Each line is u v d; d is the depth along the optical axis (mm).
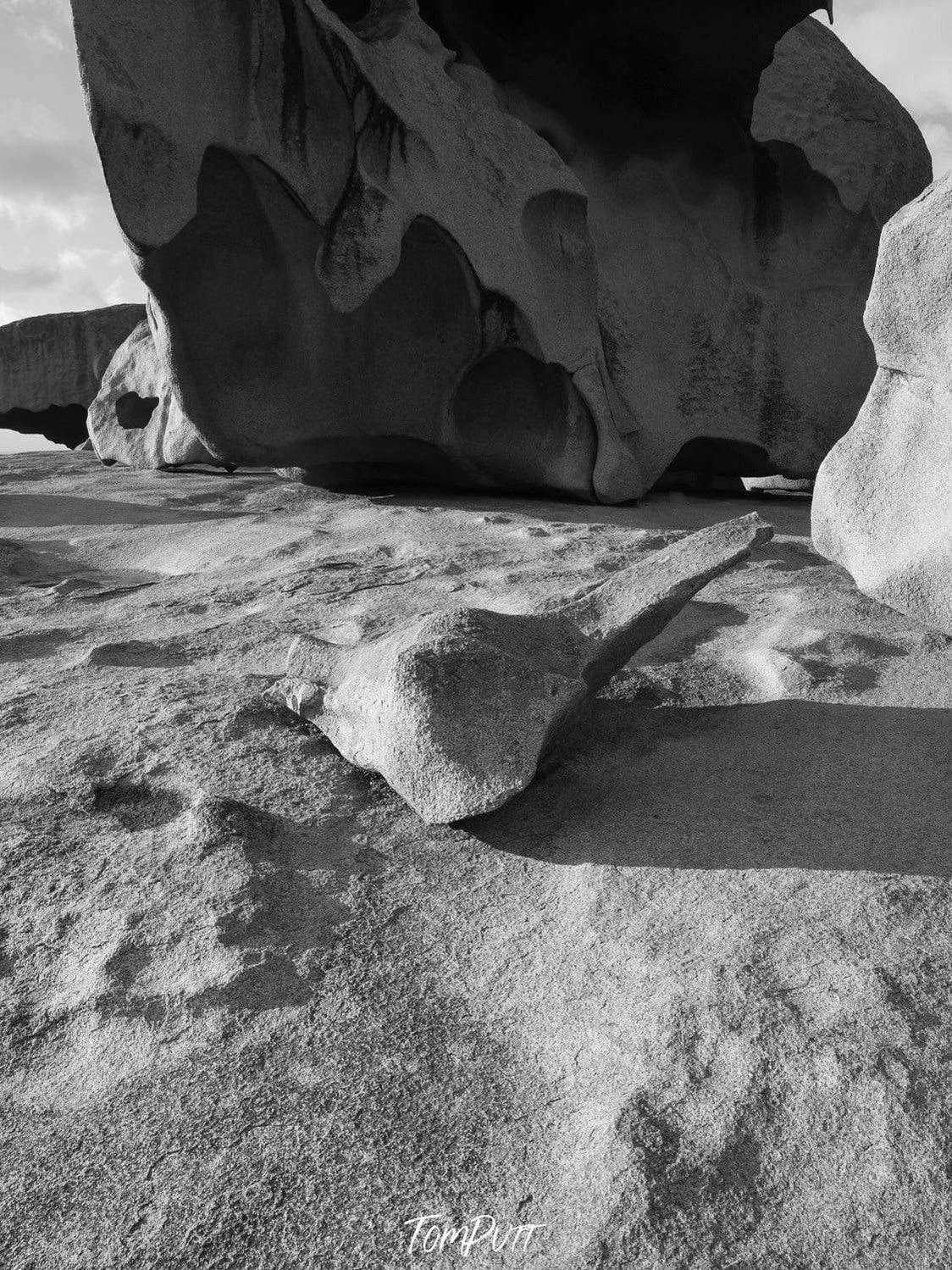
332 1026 1157
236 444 4770
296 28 4246
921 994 1131
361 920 1352
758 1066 1047
